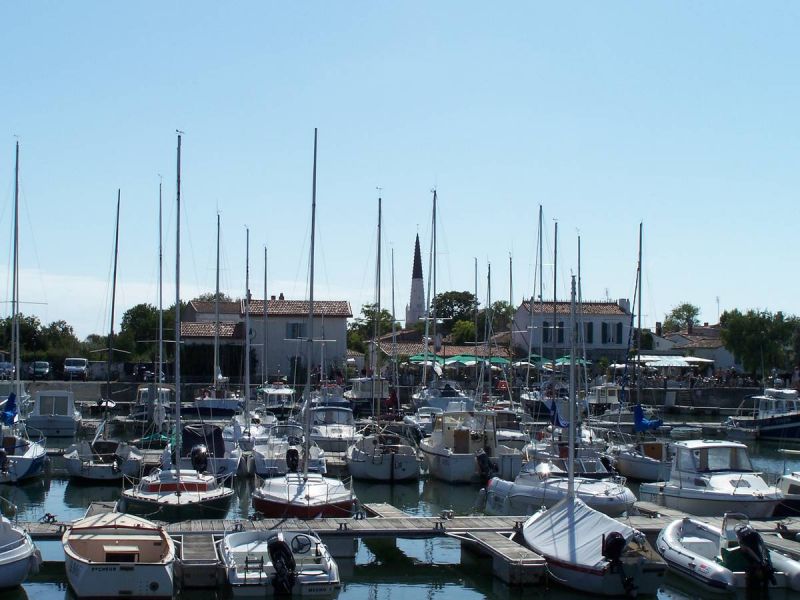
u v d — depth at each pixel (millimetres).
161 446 45812
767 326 92625
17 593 22125
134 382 74438
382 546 28719
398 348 92562
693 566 23547
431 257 61312
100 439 43156
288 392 61531
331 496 28969
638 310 55062
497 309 113000
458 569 25812
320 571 22297
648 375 92188
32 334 92062
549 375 73812
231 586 21609
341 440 44531
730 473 31438
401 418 55469
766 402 60844
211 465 35312
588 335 99250
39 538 24797
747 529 22953
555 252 58531
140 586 20984
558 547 23547
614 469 39438
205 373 81125
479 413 40781
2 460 36375
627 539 22438
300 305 87188
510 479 38500
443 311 128625
